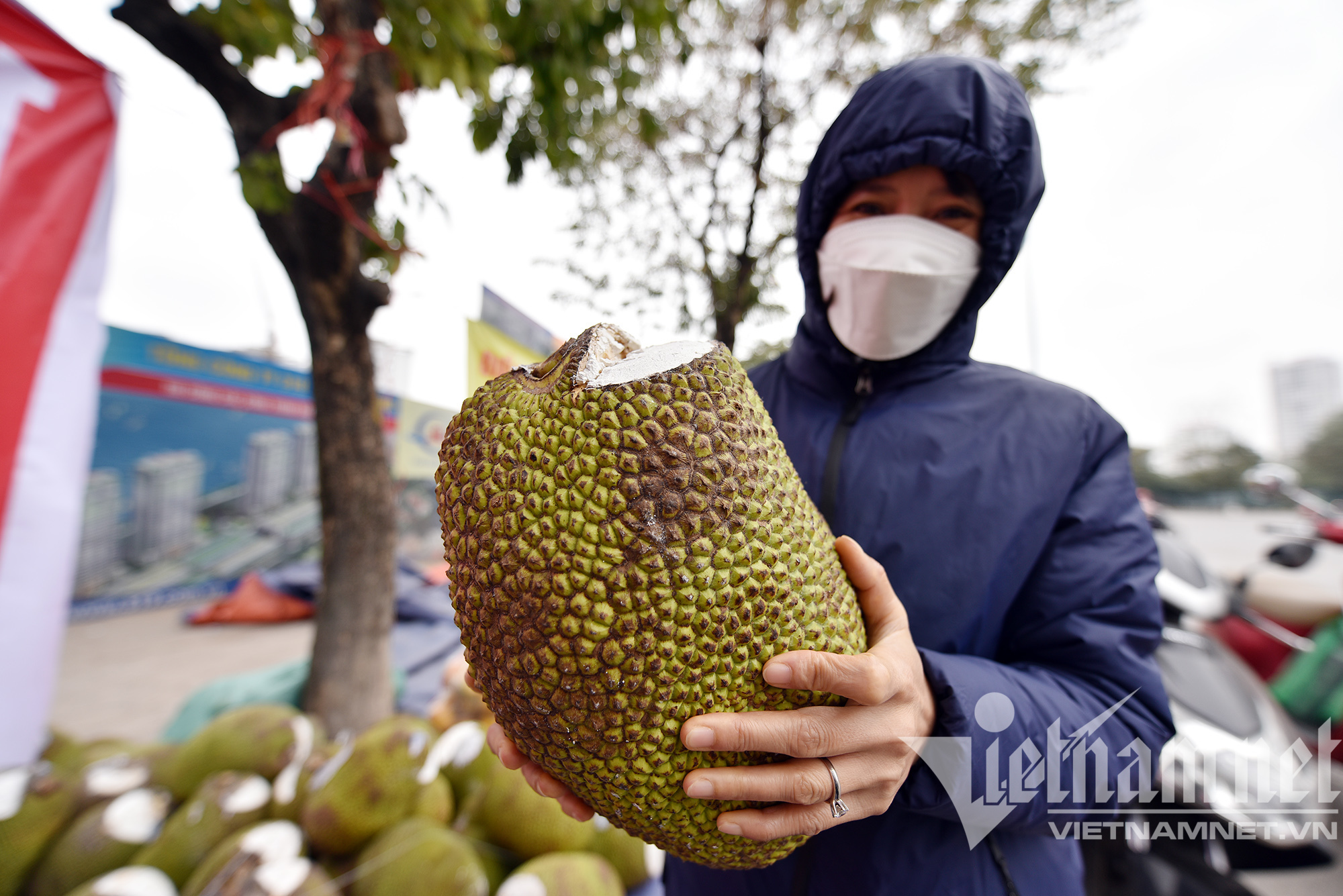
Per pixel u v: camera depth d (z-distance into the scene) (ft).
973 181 3.44
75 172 5.17
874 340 3.58
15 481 4.94
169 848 4.30
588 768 2.12
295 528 16.94
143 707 9.68
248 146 5.90
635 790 2.11
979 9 10.57
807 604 2.13
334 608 7.04
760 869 3.24
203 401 14.94
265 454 16.22
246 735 5.02
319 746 5.35
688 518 1.98
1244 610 12.67
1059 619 3.02
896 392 3.64
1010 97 3.33
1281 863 7.00
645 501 1.98
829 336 3.89
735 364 2.34
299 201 5.88
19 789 4.53
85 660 11.16
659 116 11.18
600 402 2.07
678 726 2.03
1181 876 6.72
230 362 15.38
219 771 4.90
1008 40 10.88
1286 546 14.87
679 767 2.08
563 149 8.09
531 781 2.50
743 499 2.05
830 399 3.86
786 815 2.03
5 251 4.85
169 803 4.81
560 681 2.00
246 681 7.72
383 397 8.41
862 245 3.55
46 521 5.13
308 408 17.38
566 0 6.61
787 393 4.07
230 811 4.50
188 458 14.65
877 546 3.20
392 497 7.39
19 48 4.76
